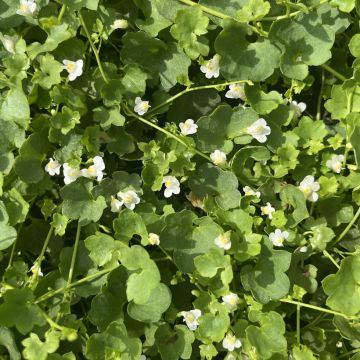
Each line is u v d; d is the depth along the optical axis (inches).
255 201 11.1
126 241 10.7
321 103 12.4
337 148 11.6
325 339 11.4
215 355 10.9
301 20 11.2
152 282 10.1
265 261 10.9
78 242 11.0
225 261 10.4
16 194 10.8
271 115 11.6
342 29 11.6
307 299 11.7
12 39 11.2
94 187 11.0
